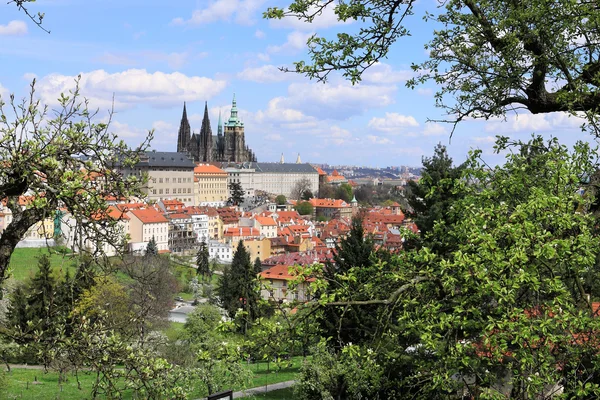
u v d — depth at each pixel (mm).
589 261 11156
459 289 12375
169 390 12516
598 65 14555
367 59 13047
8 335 12008
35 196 11266
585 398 12289
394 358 14414
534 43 14477
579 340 12062
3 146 11477
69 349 12031
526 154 14852
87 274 11992
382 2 13164
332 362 29266
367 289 12586
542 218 11484
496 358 11148
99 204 11953
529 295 12047
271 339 11562
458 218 14914
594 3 13641
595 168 13625
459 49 15852
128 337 12891
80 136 12039
